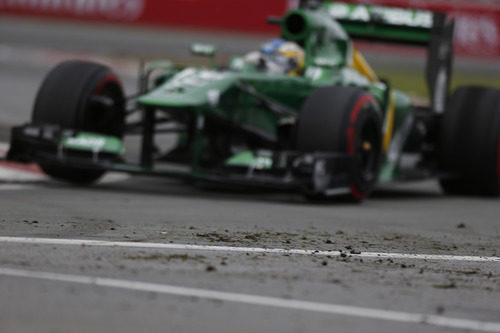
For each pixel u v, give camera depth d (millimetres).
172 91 30047
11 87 67250
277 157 29547
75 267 16172
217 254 18406
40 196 27359
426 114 38344
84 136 30953
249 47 101250
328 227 23844
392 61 102875
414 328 13148
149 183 34469
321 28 34281
